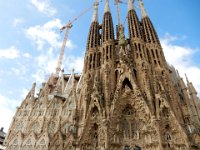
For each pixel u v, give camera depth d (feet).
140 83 194.39
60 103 233.14
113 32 252.01
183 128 162.30
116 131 166.71
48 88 278.67
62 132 200.03
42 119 216.33
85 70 223.71
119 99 180.14
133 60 217.77
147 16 269.64
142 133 166.71
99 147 156.25
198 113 206.49
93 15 287.89
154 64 215.10
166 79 200.44
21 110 231.50
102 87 196.34
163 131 158.51
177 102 186.80
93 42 247.09
